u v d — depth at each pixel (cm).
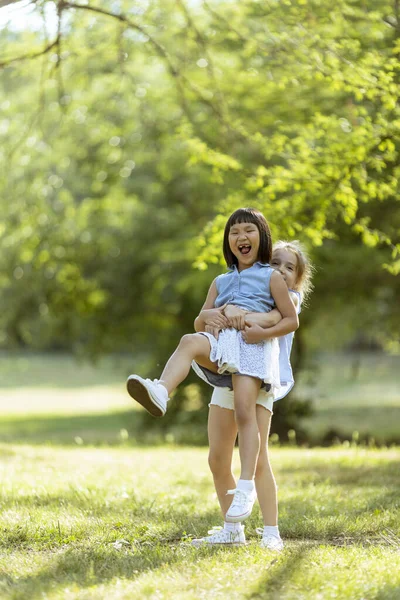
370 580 534
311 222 1428
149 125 2234
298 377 2658
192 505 880
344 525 753
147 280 2666
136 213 2573
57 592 518
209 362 647
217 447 673
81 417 3872
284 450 1639
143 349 3077
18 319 2911
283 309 663
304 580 530
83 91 2230
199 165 2250
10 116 2195
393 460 1374
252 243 675
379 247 2222
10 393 5703
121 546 673
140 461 1351
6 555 639
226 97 1802
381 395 4547
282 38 1255
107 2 1650
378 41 1401
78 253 2612
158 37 1816
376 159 1316
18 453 1463
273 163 1956
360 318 2825
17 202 2325
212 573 554
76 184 2469
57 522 744
